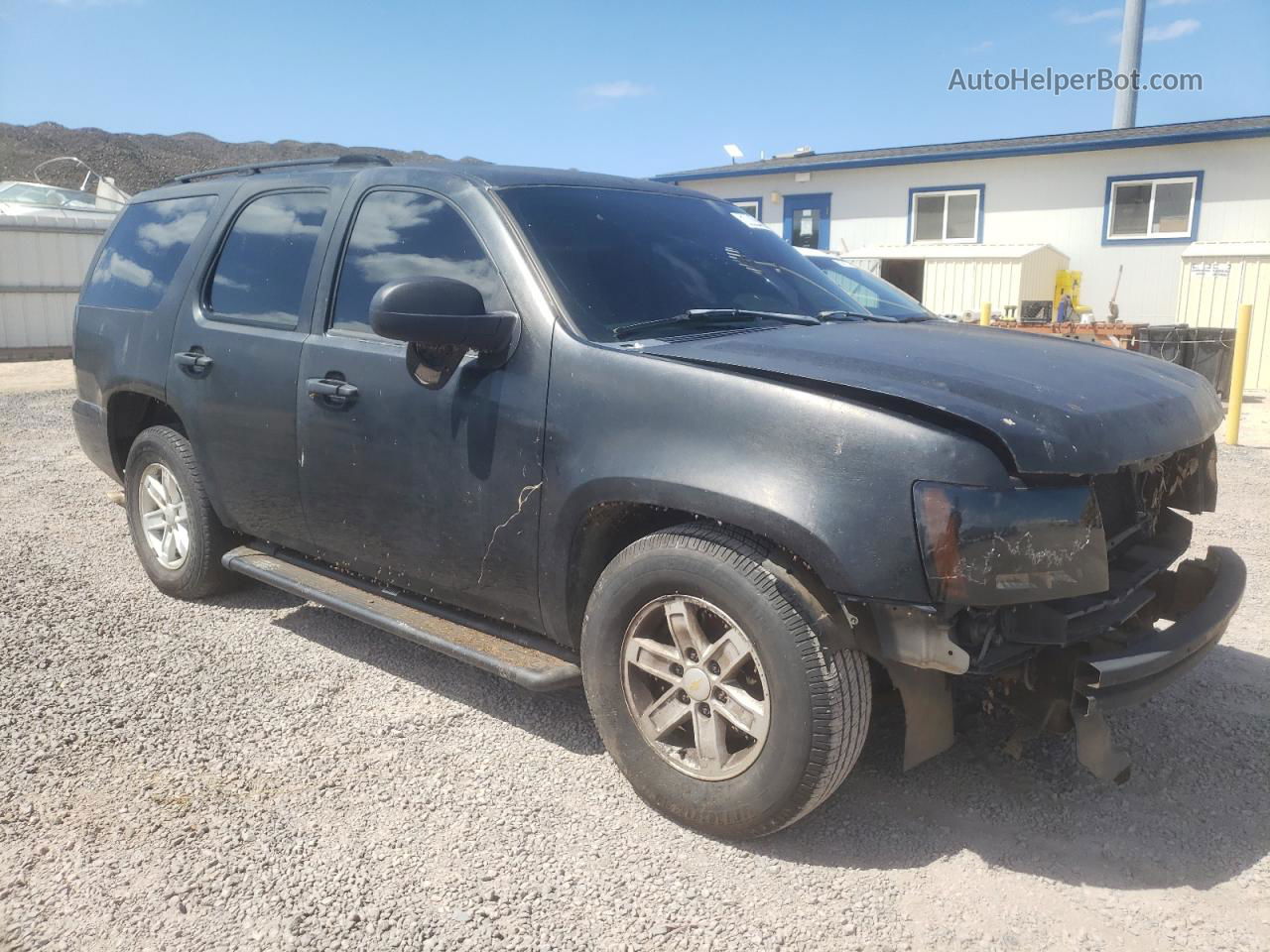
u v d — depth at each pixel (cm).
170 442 457
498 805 302
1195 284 1516
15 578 508
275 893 260
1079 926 248
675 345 298
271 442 392
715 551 270
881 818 296
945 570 242
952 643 246
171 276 458
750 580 262
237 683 387
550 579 310
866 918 251
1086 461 253
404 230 362
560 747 339
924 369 274
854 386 259
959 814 298
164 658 411
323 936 244
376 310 288
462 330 302
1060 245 1833
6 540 581
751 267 378
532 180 359
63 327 1905
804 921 250
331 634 439
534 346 310
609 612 294
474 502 323
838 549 250
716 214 409
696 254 366
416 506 341
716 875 269
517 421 310
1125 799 307
